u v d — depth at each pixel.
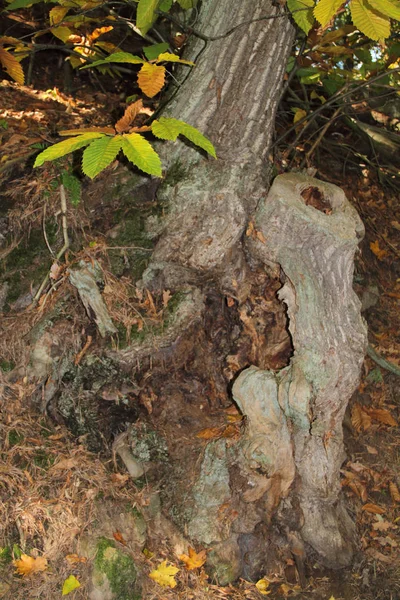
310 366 2.78
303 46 3.73
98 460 2.93
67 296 3.05
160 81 1.80
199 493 2.86
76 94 4.96
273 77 3.03
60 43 5.12
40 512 2.65
